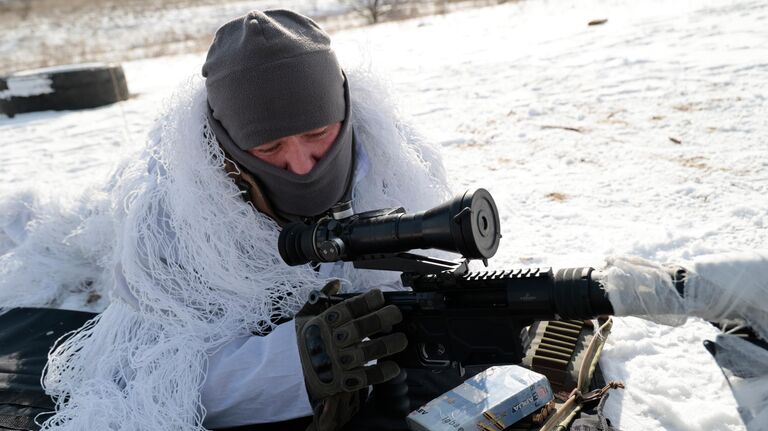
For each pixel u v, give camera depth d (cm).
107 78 955
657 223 316
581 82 605
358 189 233
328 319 176
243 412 198
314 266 218
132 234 205
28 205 344
